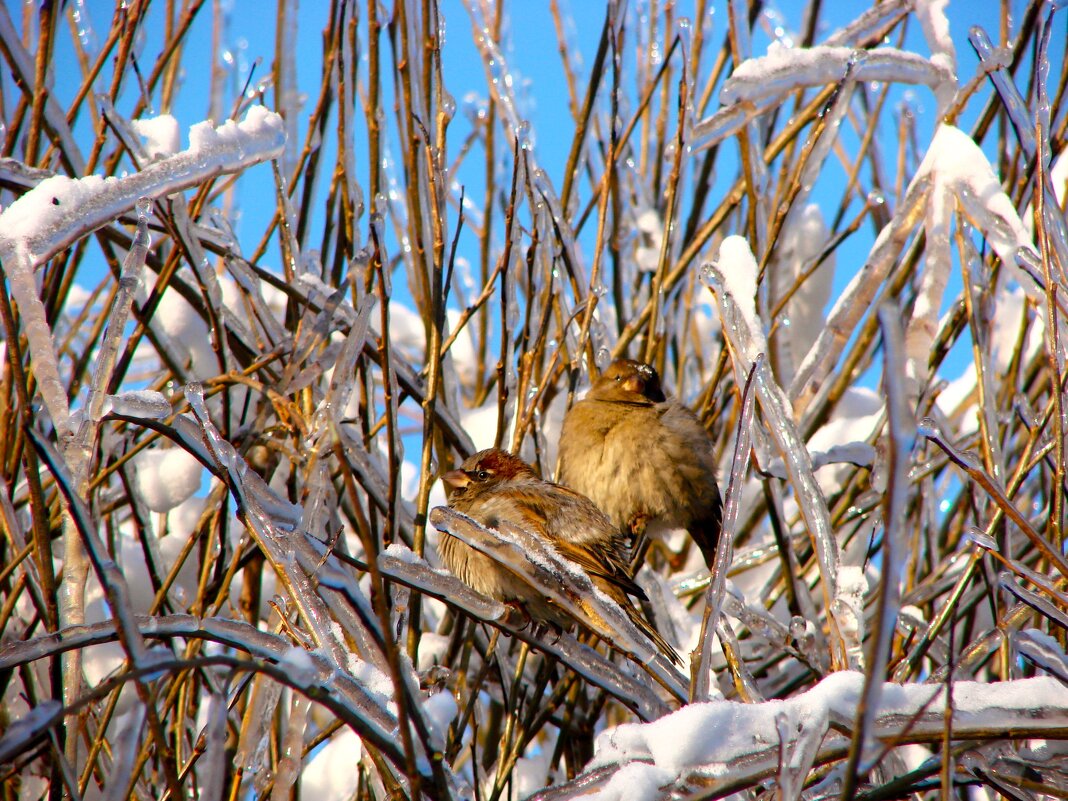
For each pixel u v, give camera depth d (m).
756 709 5.33
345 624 6.21
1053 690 5.21
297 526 6.33
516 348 9.28
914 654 6.89
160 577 8.52
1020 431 9.87
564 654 6.54
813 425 10.53
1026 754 5.78
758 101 9.34
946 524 9.99
